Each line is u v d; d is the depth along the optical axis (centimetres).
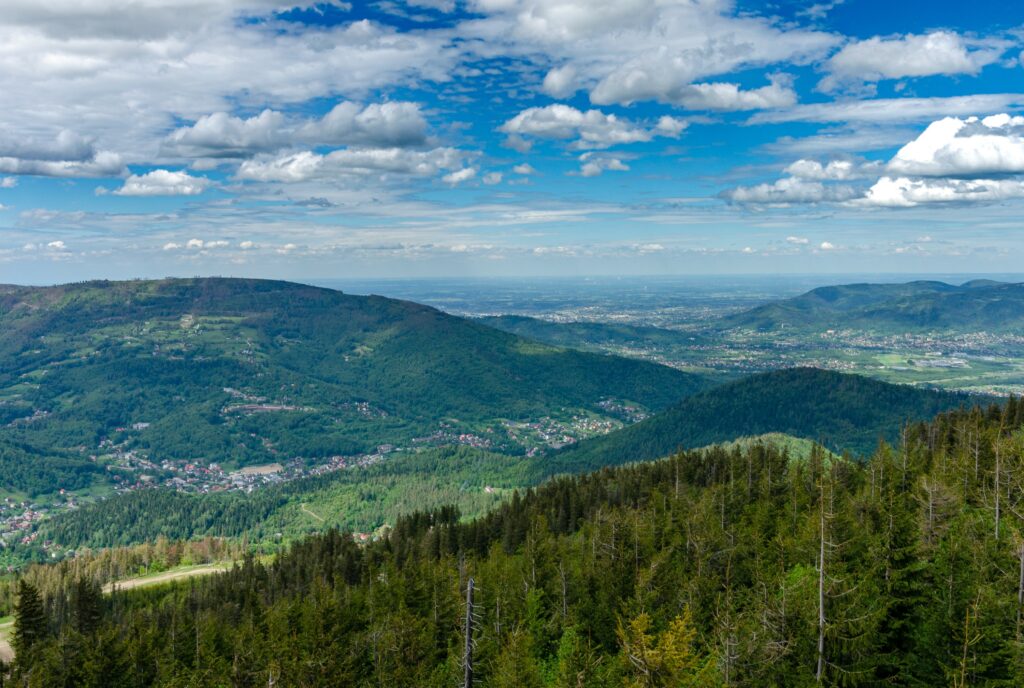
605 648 7700
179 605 15112
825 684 5066
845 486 10450
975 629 5016
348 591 11819
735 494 11675
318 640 8700
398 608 9838
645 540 9194
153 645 10544
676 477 15075
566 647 7112
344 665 7738
